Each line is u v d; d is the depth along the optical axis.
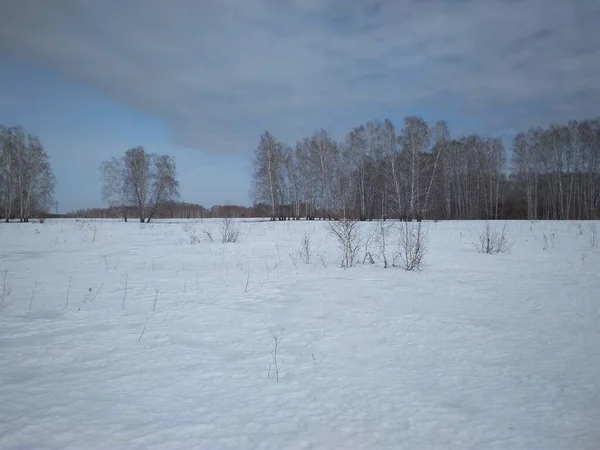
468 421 3.10
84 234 23.02
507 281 8.81
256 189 43.25
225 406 3.33
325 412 3.23
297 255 13.59
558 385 3.74
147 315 6.20
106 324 5.73
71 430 2.93
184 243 18.23
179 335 5.24
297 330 5.45
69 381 3.82
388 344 4.89
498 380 3.85
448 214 44.00
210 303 6.96
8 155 41.97
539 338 5.09
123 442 2.78
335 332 5.36
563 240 17.03
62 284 8.66
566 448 2.74
